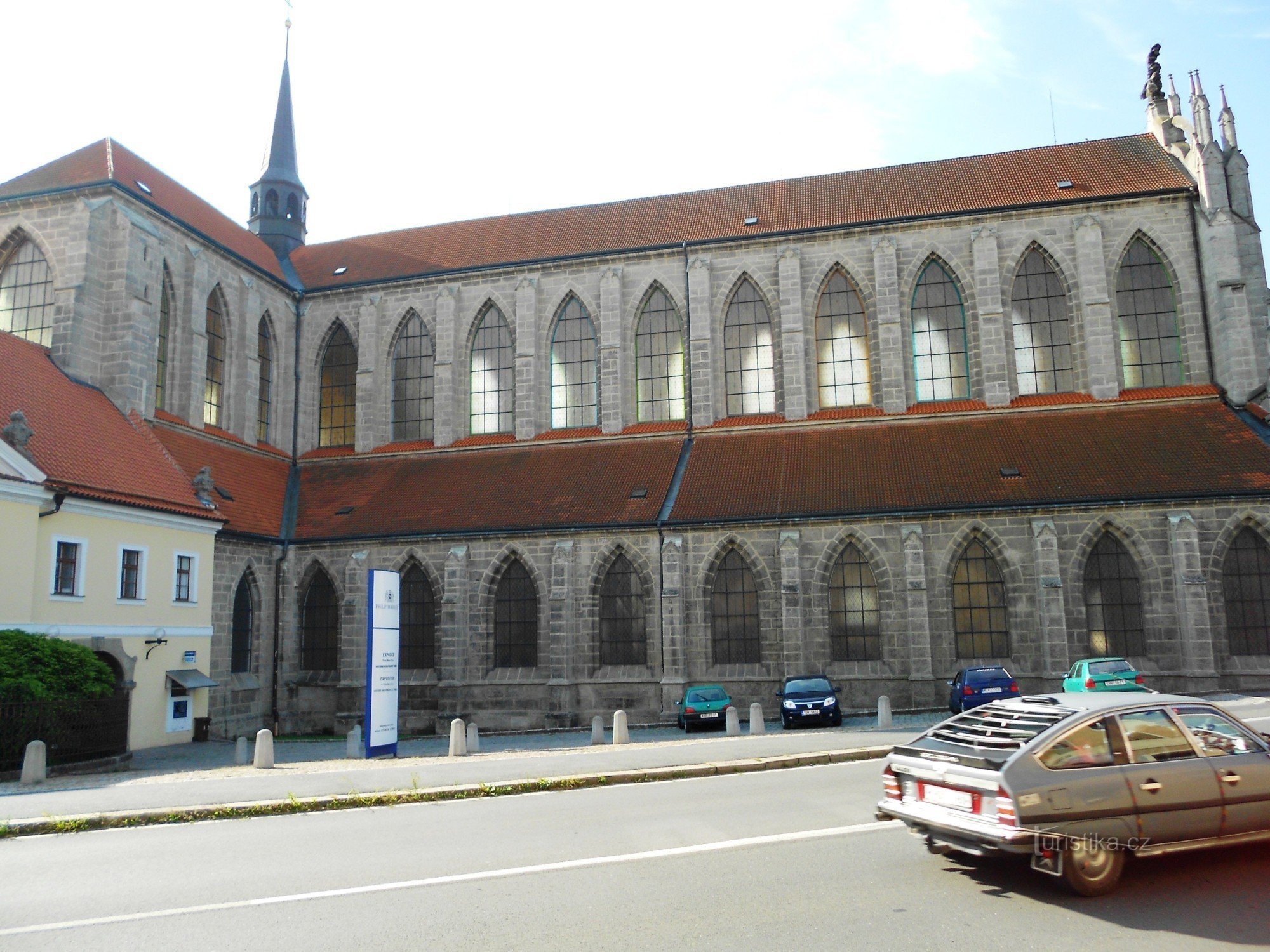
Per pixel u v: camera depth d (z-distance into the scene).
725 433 56.84
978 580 46.88
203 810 20.50
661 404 59.62
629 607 50.09
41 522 35.56
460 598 51.09
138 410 48.97
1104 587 45.41
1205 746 12.94
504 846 16.05
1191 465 46.41
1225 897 11.80
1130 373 54.22
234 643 50.78
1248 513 43.91
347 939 11.18
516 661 51.19
